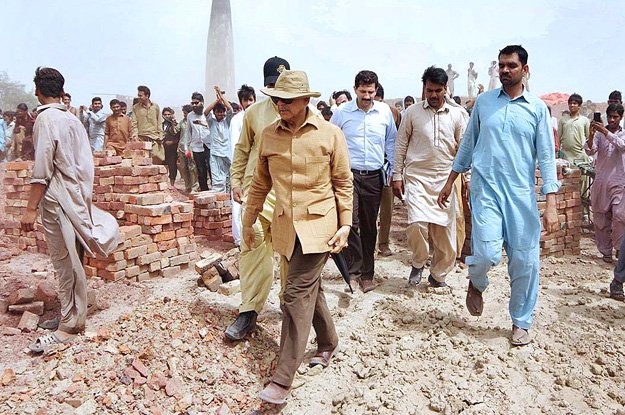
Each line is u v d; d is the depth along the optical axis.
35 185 3.89
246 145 4.23
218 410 3.39
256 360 3.92
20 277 5.62
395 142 5.48
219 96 9.78
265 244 4.10
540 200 6.75
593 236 8.80
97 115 11.83
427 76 4.98
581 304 5.06
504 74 3.93
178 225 6.09
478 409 3.44
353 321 4.59
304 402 3.52
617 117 6.96
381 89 7.92
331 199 3.49
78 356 3.72
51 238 4.01
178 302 4.58
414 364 3.97
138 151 6.65
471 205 4.20
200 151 10.95
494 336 4.33
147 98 11.52
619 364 3.96
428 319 4.65
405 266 6.24
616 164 6.87
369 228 5.32
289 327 3.38
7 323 4.52
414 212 5.14
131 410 3.32
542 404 3.54
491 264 4.04
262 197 3.75
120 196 6.12
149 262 5.75
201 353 3.85
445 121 5.04
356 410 3.48
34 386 3.49
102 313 4.75
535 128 3.97
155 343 3.89
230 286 4.94
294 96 3.19
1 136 13.23
